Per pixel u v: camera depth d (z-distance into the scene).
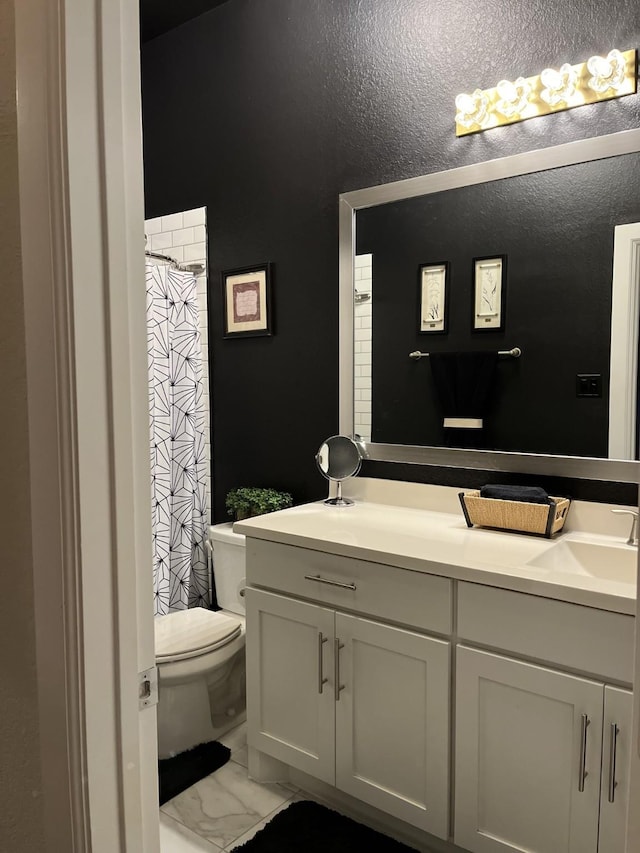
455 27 2.14
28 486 0.81
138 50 0.80
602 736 1.37
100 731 0.79
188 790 2.03
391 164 2.30
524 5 2.00
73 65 0.72
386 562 1.69
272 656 1.98
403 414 2.30
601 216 1.87
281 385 2.66
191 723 2.23
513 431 2.07
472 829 1.58
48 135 0.72
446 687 1.60
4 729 0.90
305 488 2.61
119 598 0.80
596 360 1.91
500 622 1.51
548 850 1.47
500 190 2.05
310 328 2.56
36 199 0.73
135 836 0.83
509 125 2.04
